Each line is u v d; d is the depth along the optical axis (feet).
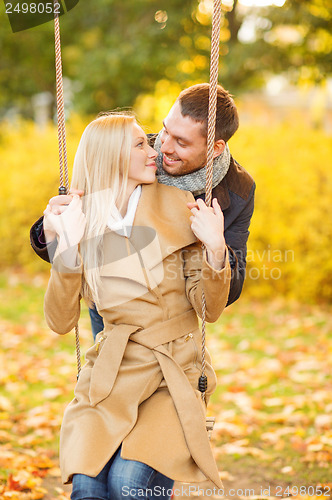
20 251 36.60
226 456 14.60
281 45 34.37
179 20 35.50
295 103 64.08
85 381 8.45
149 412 8.05
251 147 29.60
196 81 36.37
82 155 8.52
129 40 37.01
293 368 20.42
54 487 12.71
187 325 8.46
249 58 34.14
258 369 20.33
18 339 23.66
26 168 36.42
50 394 17.99
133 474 7.50
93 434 7.86
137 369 8.19
